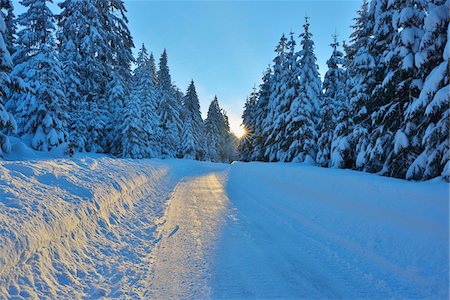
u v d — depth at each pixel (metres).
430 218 5.22
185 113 50.34
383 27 11.45
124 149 25.22
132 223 7.38
